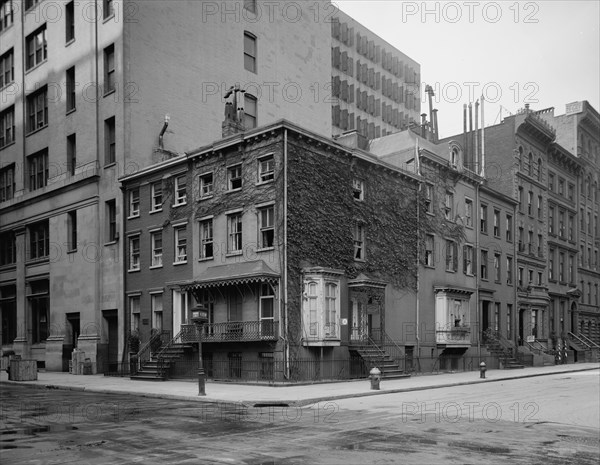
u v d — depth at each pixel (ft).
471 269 136.56
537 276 172.55
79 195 125.49
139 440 39.75
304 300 89.25
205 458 33.60
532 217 172.55
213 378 93.30
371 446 37.47
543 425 47.19
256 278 86.89
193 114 129.70
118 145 117.50
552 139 182.91
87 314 119.96
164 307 105.09
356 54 230.68
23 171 144.77
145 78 120.98
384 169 110.22
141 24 121.49
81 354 115.75
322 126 166.91
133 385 85.61
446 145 133.39
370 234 105.29
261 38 150.10
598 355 183.42
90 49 126.52
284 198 88.89
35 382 93.86
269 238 92.22
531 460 33.37
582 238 210.79
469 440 39.86
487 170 168.35
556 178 192.85
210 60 135.23
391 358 104.53
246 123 143.23
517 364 139.23
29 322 139.23
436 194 125.59
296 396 66.69
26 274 140.36
